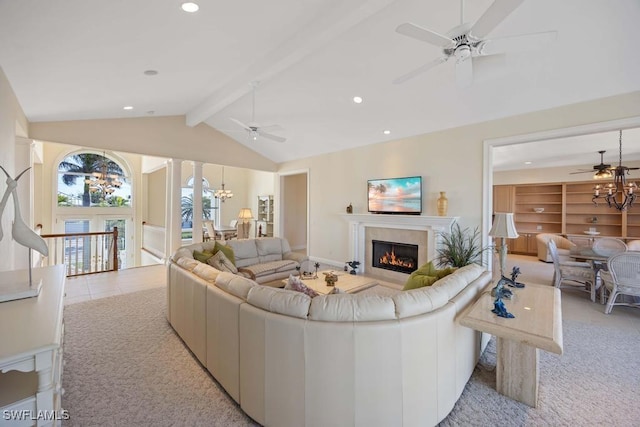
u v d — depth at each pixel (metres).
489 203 4.38
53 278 2.00
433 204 5.02
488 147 4.39
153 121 5.81
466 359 2.25
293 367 1.71
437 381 1.83
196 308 2.57
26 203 4.48
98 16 2.15
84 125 5.01
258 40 3.05
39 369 1.11
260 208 10.67
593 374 2.44
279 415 1.76
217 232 9.64
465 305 2.21
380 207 5.75
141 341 2.95
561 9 2.51
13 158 3.35
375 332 1.64
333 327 1.64
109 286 4.82
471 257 4.49
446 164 4.85
